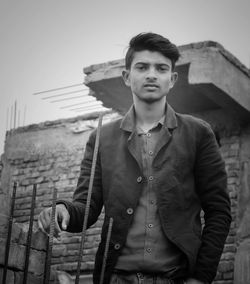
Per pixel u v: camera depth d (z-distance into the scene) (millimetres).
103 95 7453
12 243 3393
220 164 2475
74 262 7879
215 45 6848
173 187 2348
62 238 8047
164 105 2525
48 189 8750
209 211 2438
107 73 7160
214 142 2506
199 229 2383
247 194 7191
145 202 2354
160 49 2469
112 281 2305
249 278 6723
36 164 9000
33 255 3631
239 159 7406
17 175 9086
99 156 2514
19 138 9289
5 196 4609
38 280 3654
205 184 2451
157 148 2400
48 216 2312
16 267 3426
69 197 8555
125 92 7324
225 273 6965
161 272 2270
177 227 2311
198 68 6750
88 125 8789
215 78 6746
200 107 7582
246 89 7281
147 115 2484
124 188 2369
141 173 2377
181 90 7211
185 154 2414
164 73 2479
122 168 2406
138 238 2316
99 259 2357
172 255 2299
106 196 2410
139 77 2463
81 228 2441
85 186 2510
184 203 2359
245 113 7277
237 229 7102
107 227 2357
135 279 2277
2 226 3285
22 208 8812
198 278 2307
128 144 2432
